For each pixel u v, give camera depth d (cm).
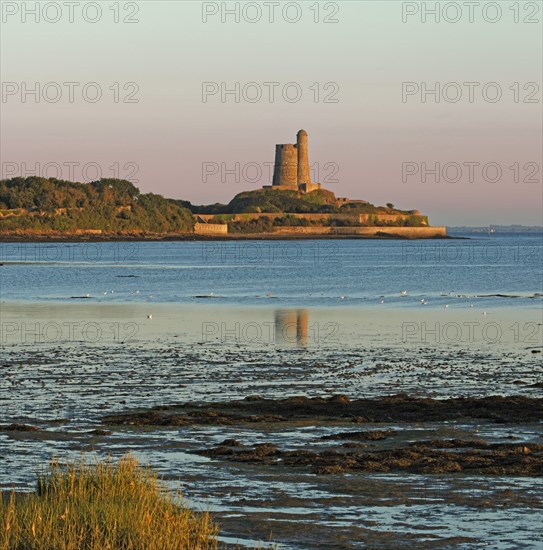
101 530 5022
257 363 13550
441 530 5666
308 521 5847
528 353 14775
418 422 9119
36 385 11462
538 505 6181
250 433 8612
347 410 9750
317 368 13062
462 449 7906
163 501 5609
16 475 6956
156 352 14800
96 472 6028
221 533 5584
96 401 10381
